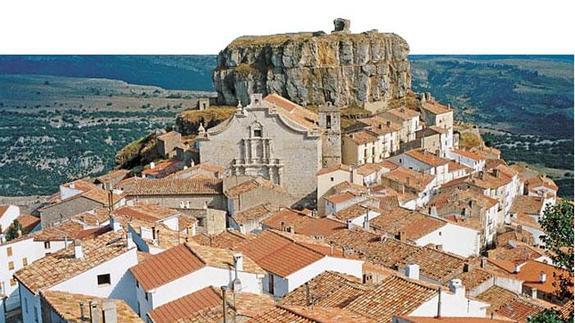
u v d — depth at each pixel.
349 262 57.94
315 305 48.50
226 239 72.44
